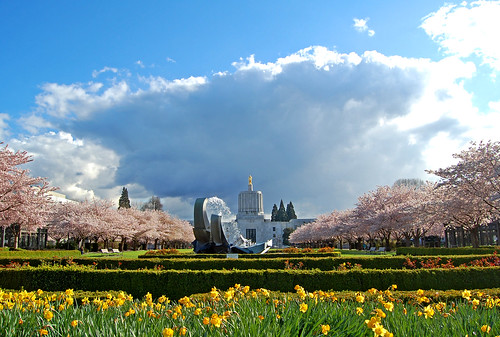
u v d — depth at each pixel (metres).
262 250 28.66
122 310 6.37
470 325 5.38
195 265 16.98
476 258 17.50
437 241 61.41
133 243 67.56
